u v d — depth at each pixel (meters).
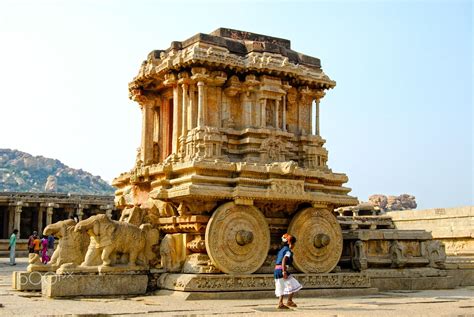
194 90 20.23
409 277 22.41
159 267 18.72
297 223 19.39
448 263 24.45
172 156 19.73
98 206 63.88
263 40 22.73
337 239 20.25
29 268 18.72
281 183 18.69
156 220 19.50
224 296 17.19
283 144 20.69
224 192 17.84
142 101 22.89
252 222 18.34
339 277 19.77
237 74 20.62
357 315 13.41
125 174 22.67
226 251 17.78
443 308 15.30
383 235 22.58
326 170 21.73
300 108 22.20
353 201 20.42
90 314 13.00
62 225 19.64
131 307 14.77
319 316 13.23
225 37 21.80
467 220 36.16
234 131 20.28
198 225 17.98
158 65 21.34
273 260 19.27
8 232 59.84
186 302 16.09
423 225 39.12
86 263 17.72
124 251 18.11
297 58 22.55
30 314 12.94
